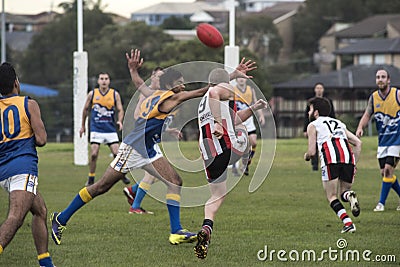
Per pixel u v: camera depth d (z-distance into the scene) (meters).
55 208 44.38
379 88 42.91
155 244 33.06
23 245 32.78
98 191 32.66
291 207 44.81
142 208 43.19
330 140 35.97
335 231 36.25
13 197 25.67
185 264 29.12
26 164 26.00
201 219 40.34
